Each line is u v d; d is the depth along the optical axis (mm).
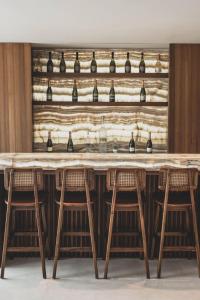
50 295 3088
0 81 4996
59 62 5336
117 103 5266
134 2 3264
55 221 3885
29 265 3719
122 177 3381
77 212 3881
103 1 3238
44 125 5387
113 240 3906
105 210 3861
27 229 3879
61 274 3506
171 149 5129
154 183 3844
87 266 3703
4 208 3793
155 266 3701
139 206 3377
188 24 4008
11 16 3689
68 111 5410
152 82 5383
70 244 3916
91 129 5441
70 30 4285
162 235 3422
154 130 5422
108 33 4434
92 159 3566
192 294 3117
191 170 3348
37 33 4426
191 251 3809
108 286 3254
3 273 3420
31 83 5023
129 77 5258
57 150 5414
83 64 5363
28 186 3420
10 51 4965
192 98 5074
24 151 5070
